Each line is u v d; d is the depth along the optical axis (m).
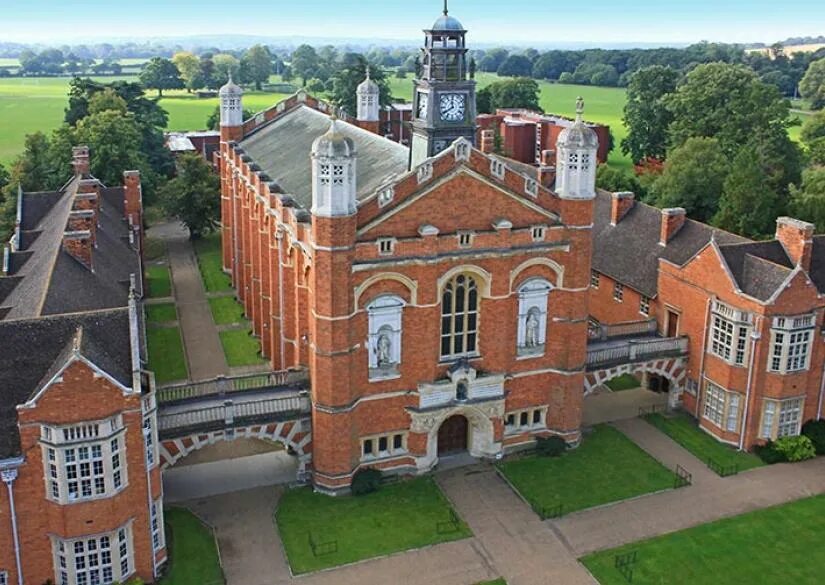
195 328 78.94
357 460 51.31
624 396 65.44
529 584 43.06
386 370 50.72
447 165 48.41
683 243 67.88
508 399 54.72
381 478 51.97
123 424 40.03
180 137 161.62
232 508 49.28
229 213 94.38
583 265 53.03
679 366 61.34
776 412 56.06
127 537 41.53
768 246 59.12
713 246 57.69
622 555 45.44
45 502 39.66
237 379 51.47
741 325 55.47
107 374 38.88
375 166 58.81
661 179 106.38
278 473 53.19
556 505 49.97
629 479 53.06
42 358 41.03
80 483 39.69
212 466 53.94
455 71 51.81
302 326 53.56
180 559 44.53
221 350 73.31
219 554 45.03
